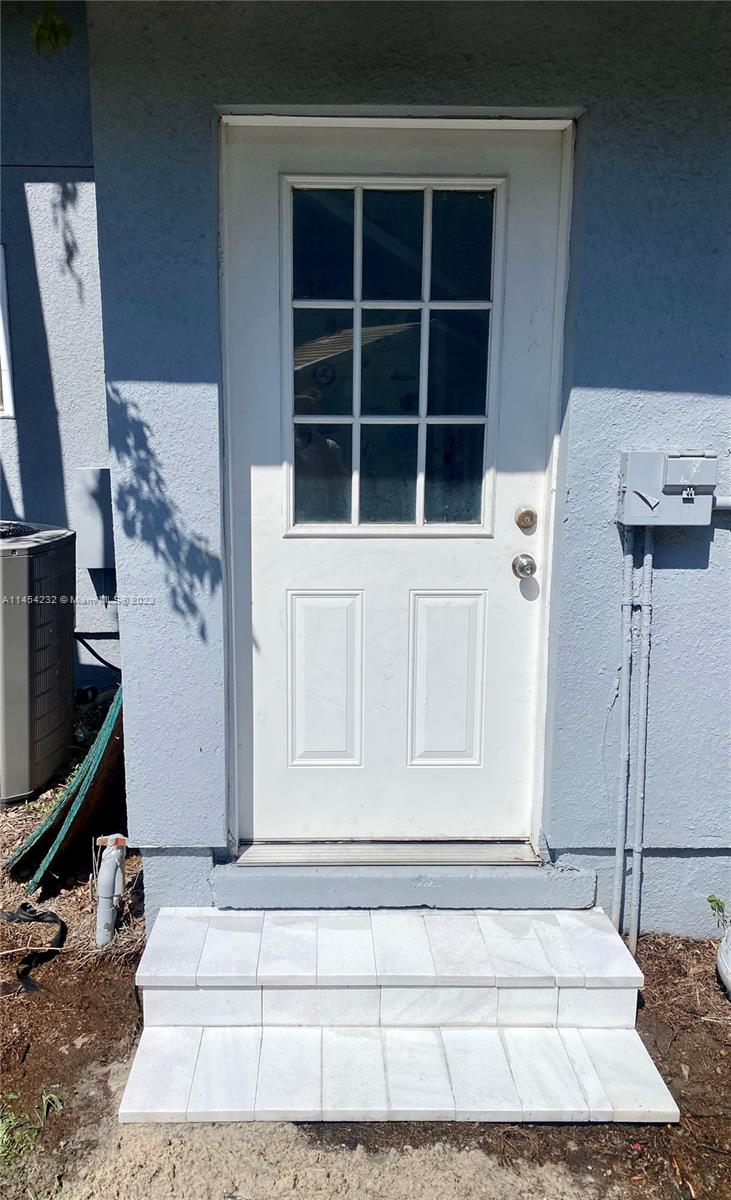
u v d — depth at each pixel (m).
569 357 2.86
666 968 3.06
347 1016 2.73
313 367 2.97
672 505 2.81
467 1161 2.36
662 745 3.07
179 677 2.94
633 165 2.73
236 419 2.96
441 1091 2.51
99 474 4.48
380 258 2.92
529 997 2.72
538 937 2.90
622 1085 2.54
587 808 3.05
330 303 2.93
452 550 3.06
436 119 2.76
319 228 2.89
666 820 3.11
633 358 2.84
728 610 3.00
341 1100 2.47
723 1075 2.65
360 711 3.13
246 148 2.81
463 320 2.97
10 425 4.54
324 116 2.74
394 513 3.07
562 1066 2.61
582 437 2.87
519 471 3.04
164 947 2.81
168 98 2.65
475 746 3.18
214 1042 2.67
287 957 2.76
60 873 3.49
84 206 4.32
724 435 2.90
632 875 3.13
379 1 2.61
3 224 4.33
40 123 4.22
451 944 2.85
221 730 2.96
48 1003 2.87
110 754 3.43
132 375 2.80
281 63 2.63
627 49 2.65
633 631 2.98
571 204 2.83
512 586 3.09
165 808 2.99
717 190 2.76
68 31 2.87
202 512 2.87
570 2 2.62
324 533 3.03
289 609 3.07
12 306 4.42
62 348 4.47
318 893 3.00
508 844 3.22
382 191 2.88
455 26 2.62
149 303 2.76
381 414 3.01
